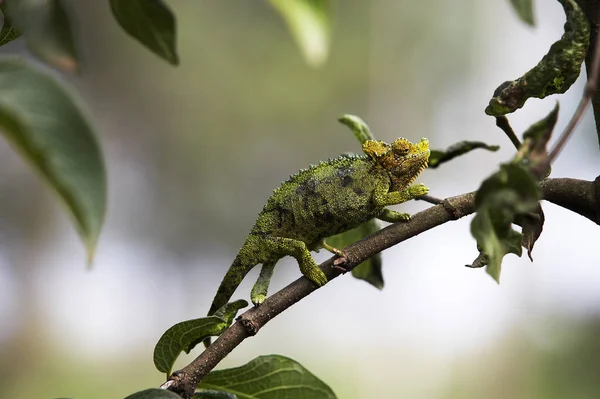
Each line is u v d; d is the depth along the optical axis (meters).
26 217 15.19
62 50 1.10
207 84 16.62
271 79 16.69
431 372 11.90
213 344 1.77
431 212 1.89
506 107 1.65
